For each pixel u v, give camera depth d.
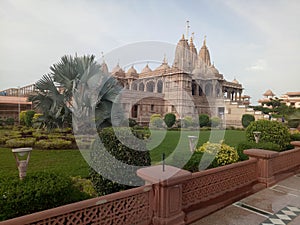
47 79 7.80
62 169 4.36
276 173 4.19
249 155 3.97
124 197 1.95
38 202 1.77
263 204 3.06
